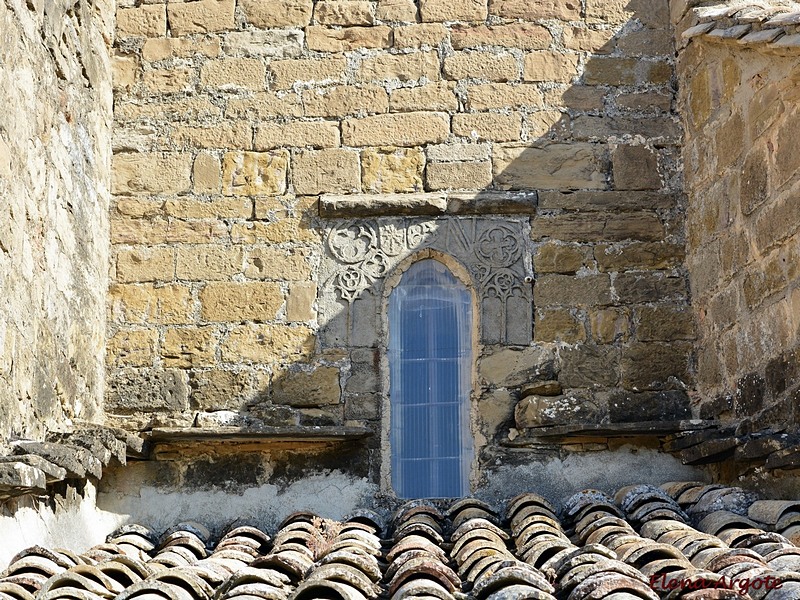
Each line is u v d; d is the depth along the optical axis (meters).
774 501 6.26
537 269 8.05
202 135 8.27
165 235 8.11
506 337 7.94
